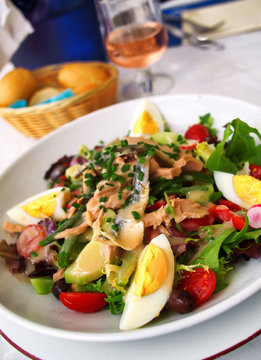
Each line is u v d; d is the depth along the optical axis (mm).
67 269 315
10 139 527
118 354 261
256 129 342
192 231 311
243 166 350
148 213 316
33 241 338
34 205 363
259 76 495
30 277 320
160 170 330
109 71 520
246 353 263
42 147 410
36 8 543
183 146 375
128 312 277
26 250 336
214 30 610
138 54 472
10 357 284
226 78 510
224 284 288
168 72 560
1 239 358
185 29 626
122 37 467
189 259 305
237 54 550
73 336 254
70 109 457
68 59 597
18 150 499
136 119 414
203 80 520
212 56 564
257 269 285
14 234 362
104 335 251
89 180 339
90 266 308
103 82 485
